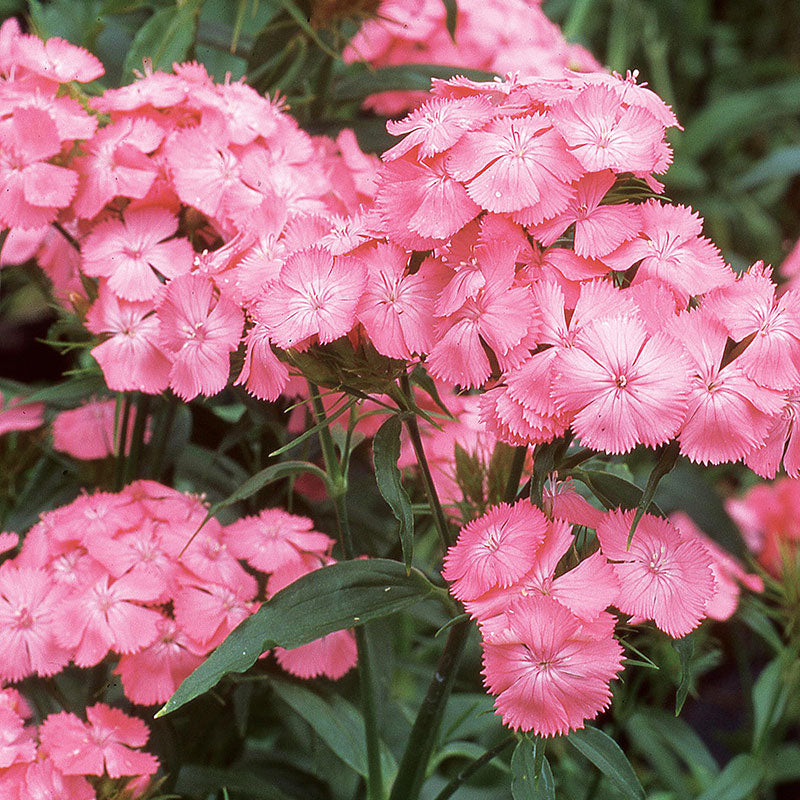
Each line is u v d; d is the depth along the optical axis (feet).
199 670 1.63
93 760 1.70
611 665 1.54
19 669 1.76
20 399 1.94
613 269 1.59
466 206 1.60
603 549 1.58
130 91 1.88
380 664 1.95
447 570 1.59
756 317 1.57
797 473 1.60
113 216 1.86
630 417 1.53
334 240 1.66
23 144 1.81
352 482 2.00
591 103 1.61
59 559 1.81
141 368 1.80
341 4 2.05
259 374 1.65
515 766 1.57
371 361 1.61
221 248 1.78
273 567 1.82
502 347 1.56
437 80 1.70
